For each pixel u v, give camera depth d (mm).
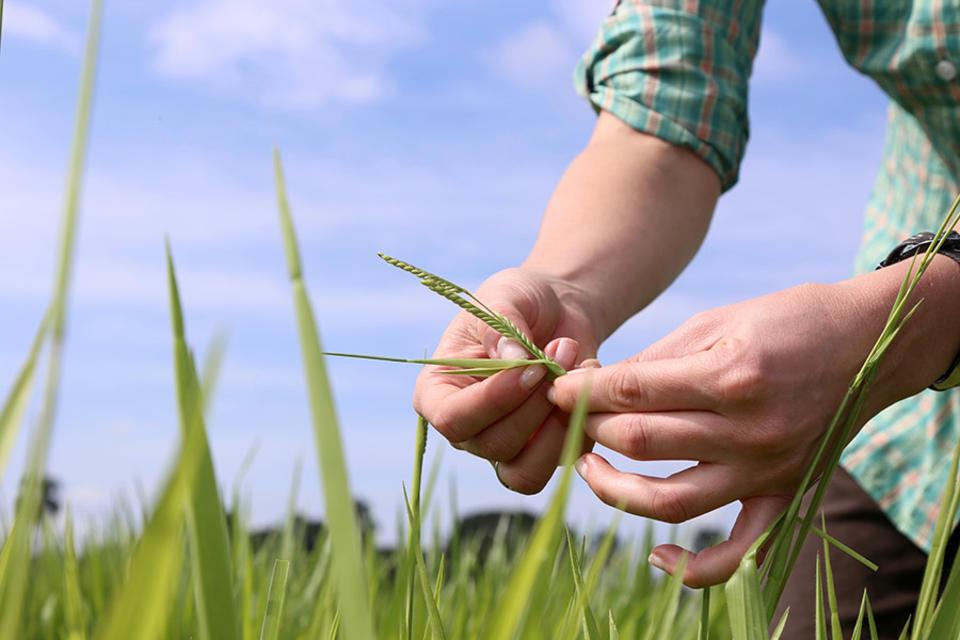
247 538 745
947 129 772
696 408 541
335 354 513
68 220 253
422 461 509
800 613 815
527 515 1375
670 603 563
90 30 260
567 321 700
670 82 802
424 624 572
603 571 1063
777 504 554
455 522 1140
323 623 720
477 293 683
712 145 801
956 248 576
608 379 553
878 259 876
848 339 544
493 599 1008
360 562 298
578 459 580
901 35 781
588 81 876
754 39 882
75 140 257
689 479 546
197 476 334
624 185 778
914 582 802
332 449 297
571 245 747
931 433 794
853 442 831
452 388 641
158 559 265
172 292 320
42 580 956
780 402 532
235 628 338
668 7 821
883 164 911
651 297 781
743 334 536
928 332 567
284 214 298
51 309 254
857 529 816
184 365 321
